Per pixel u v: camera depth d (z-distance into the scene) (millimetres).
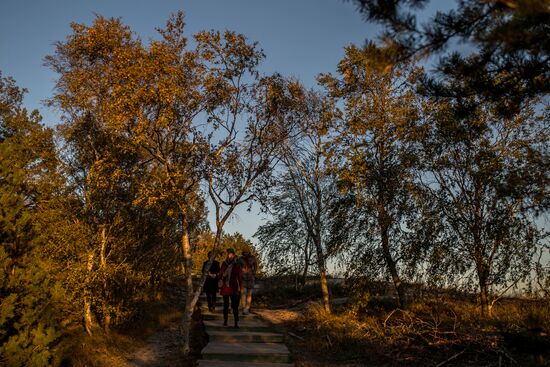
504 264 13078
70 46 12906
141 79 11141
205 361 11055
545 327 10562
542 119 12867
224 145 12250
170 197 11688
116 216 13664
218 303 17594
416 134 13828
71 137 13391
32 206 12844
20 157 12352
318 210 16422
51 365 9594
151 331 14391
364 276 14438
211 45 12039
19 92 14445
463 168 13430
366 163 14227
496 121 12766
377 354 11195
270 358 11258
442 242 13617
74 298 12062
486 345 10344
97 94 12898
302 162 16453
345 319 14078
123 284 13812
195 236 17141
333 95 14984
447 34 5449
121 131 11609
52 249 11891
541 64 5949
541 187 7039
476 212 13367
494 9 5301
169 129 11758
